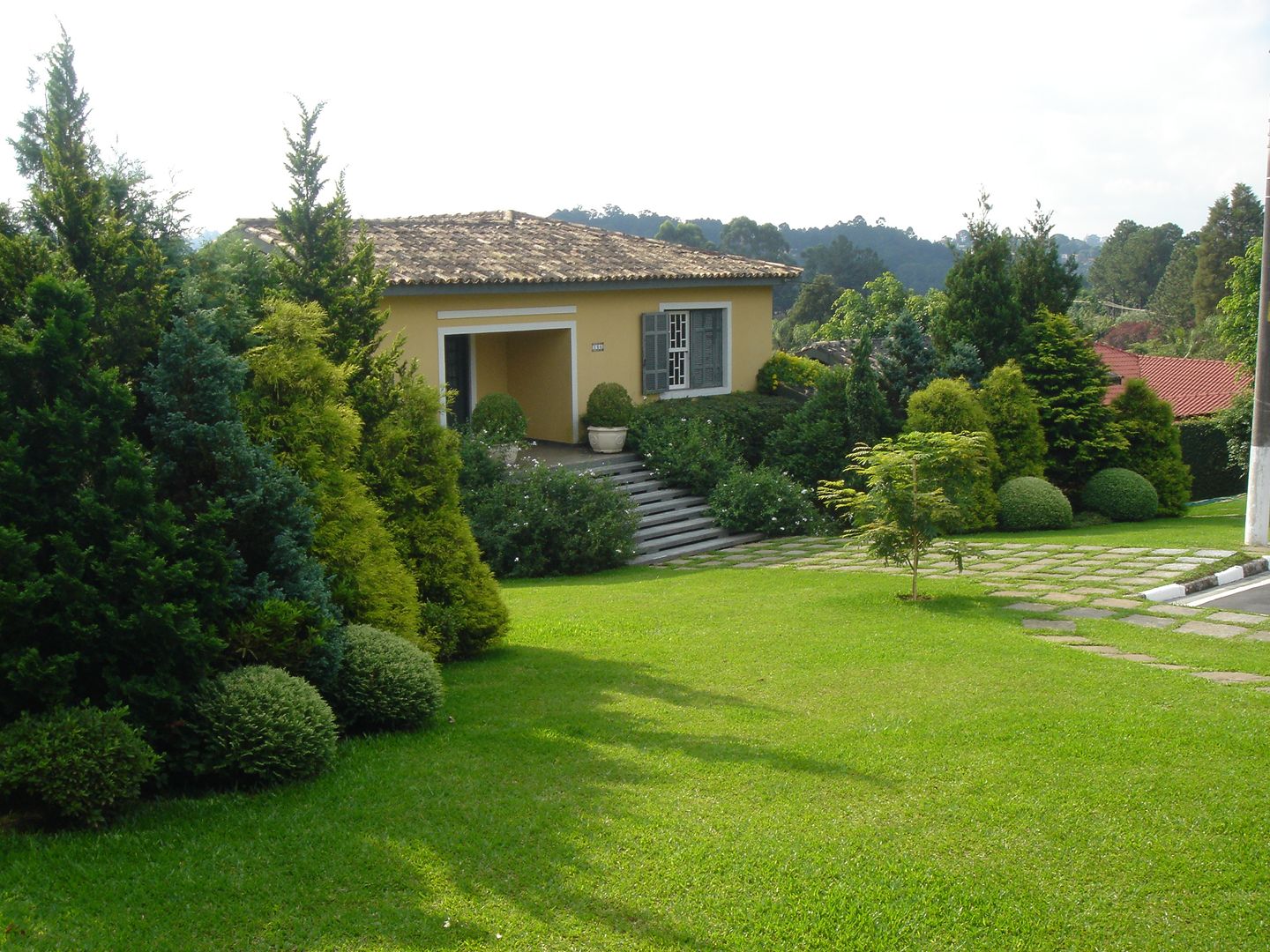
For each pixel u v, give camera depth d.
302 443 7.52
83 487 5.82
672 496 19.22
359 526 7.93
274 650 6.44
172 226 7.25
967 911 4.67
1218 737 6.76
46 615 5.52
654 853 5.16
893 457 11.76
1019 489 18.08
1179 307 68.38
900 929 4.53
